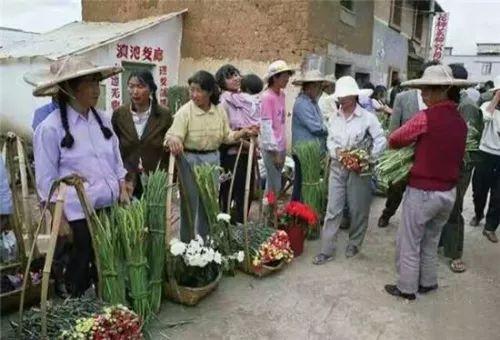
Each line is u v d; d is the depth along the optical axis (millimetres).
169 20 9055
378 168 3191
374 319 2893
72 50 7719
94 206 2527
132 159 3336
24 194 2877
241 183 3922
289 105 7887
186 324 2744
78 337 2166
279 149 4047
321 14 8047
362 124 3586
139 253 2602
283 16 7840
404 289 3150
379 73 11266
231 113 4000
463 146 2947
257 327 2752
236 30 8477
